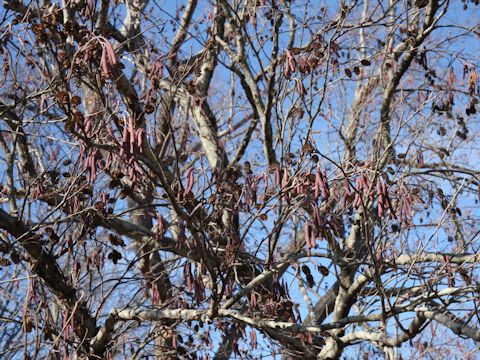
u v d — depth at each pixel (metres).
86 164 7.32
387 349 9.43
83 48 6.81
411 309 7.80
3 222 9.52
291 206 8.09
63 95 6.80
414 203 9.62
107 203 8.78
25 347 8.85
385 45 11.52
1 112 9.19
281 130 8.48
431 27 10.70
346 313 10.48
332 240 9.37
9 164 10.53
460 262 9.22
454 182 10.84
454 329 7.44
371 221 8.56
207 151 11.59
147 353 10.39
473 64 9.98
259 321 8.37
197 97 10.00
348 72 9.59
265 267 8.76
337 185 8.84
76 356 9.17
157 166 7.52
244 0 11.88
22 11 9.65
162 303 10.04
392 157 9.48
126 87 8.22
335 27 9.90
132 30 11.02
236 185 8.51
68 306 9.57
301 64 8.34
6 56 9.07
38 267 9.48
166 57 10.13
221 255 9.86
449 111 10.23
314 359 9.66
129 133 6.73
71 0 8.81
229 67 11.47
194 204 8.38
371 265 8.58
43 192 9.52
